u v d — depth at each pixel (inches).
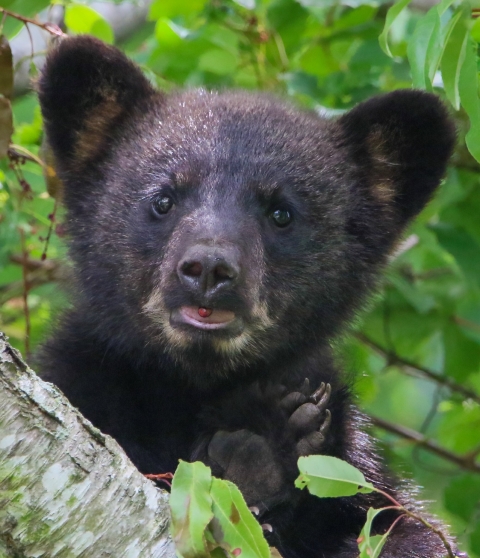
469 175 544.4
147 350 397.7
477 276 530.0
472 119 347.3
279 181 386.0
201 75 561.9
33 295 568.7
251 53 548.1
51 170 449.4
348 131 442.3
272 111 422.6
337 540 409.4
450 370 606.2
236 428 389.7
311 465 279.4
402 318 600.4
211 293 343.3
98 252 402.9
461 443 633.6
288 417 382.6
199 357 382.3
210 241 351.3
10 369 248.4
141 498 267.9
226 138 394.0
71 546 257.6
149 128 419.8
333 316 416.2
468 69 344.8
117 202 399.5
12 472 249.0
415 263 560.7
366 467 420.5
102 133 432.5
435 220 575.5
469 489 572.7
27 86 506.3
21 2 462.0
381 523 414.0
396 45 516.7
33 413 251.1
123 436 397.1
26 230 491.8
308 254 395.9
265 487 376.2
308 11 543.5
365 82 541.0
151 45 619.8
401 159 442.0
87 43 426.9
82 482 258.4
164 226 382.9
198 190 378.3
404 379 762.8
